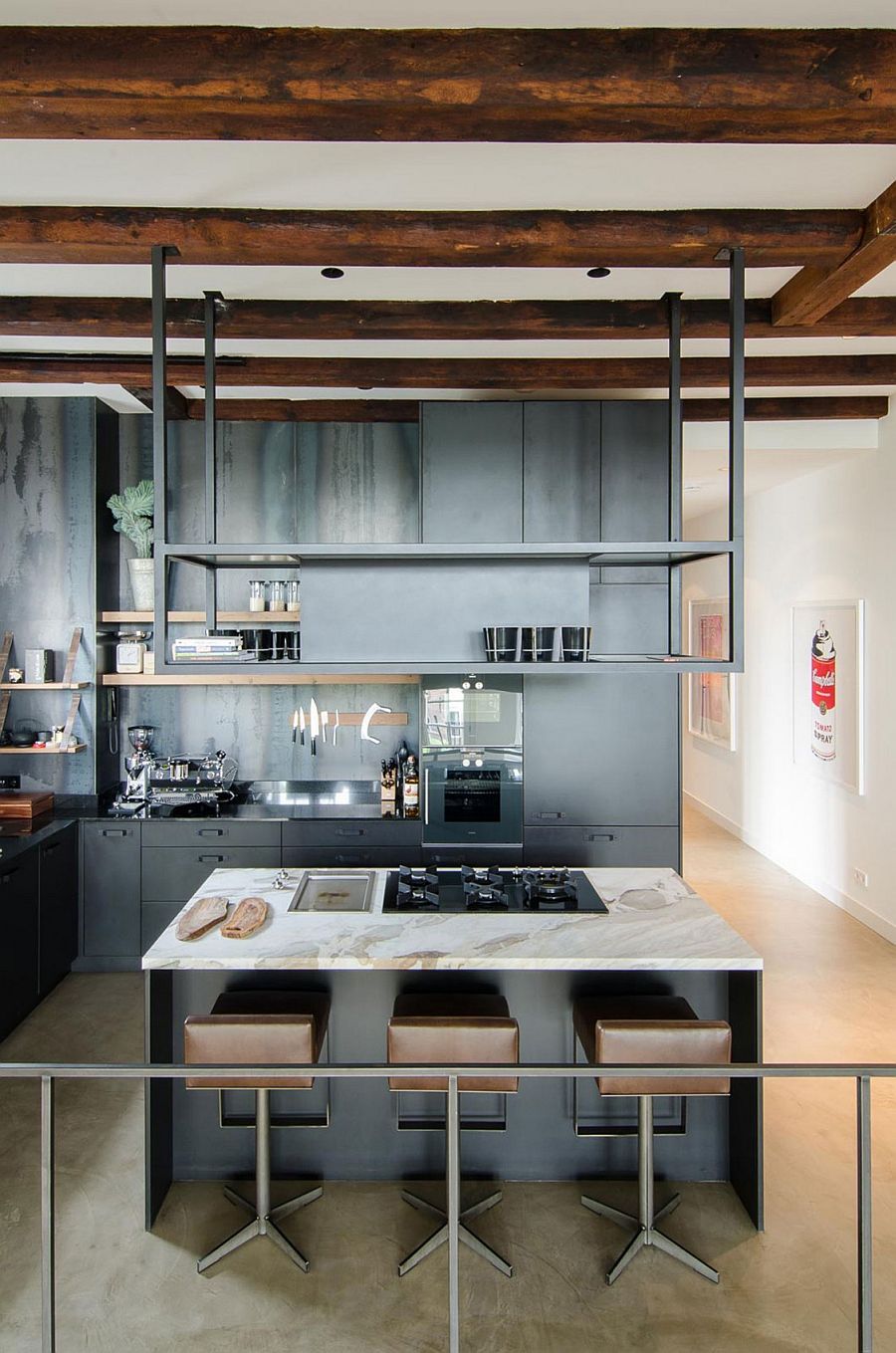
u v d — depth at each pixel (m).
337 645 2.95
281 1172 2.82
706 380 3.96
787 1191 2.80
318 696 5.04
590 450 4.29
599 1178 2.83
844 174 2.38
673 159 2.30
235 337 3.38
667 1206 2.65
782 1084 3.45
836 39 1.84
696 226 2.60
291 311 3.30
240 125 1.95
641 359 3.96
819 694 5.95
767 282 3.16
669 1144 2.85
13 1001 3.83
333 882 3.28
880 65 1.84
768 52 1.84
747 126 1.96
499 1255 2.47
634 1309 2.31
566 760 4.41
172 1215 2.67
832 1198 2.77
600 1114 2.81
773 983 4.43
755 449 5.11
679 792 4.43
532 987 2.81
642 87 1.85
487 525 4.28
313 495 4.80
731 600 2.69
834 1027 3.91
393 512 4.79
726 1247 2.54
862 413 4.79
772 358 3.98
